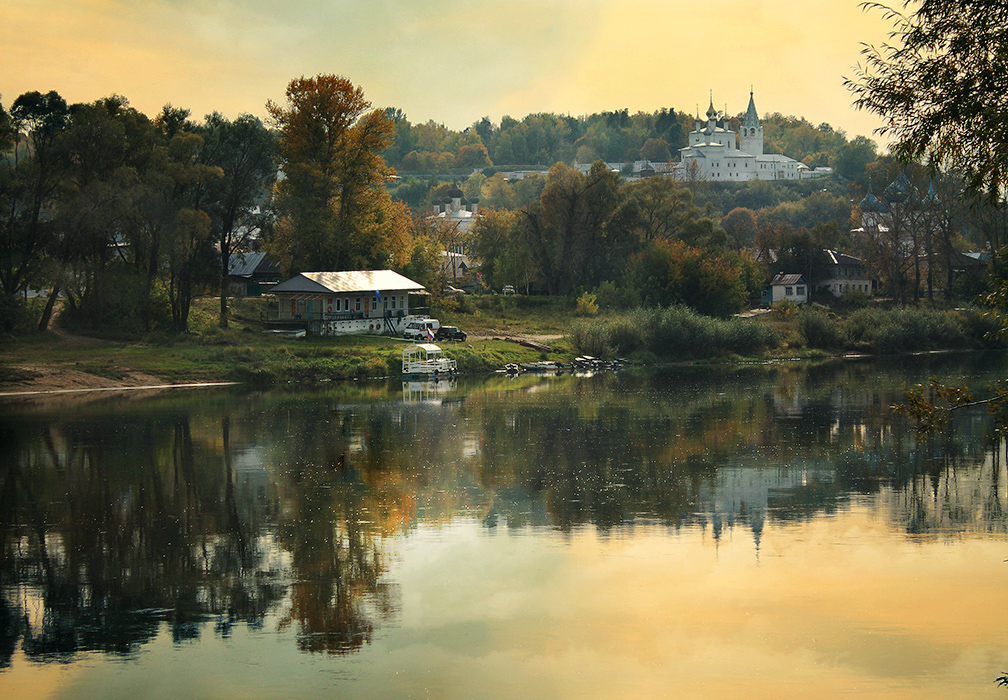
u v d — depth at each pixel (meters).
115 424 55.38
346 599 26.62
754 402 65.62
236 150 92.69
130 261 90.00
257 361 80.56
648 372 89.44
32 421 56.28
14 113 81.19
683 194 138.00
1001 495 37.69
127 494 38.22
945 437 50.28
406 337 97.50
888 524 33.59
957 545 30.98
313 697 20.80
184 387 74.12
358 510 35.75
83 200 78.56
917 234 139.12
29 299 95.69
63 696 20.89
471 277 165.12
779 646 23.14
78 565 29.44
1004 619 24.56
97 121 82.62
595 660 22.50
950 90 17.70
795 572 28.39
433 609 25.72
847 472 42.03
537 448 48.16
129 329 86.31
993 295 18.92
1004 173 17.84
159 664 22.50
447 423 56.38
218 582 27.91
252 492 38.53
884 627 24.09
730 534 32.50
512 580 27.91
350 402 66.19
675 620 24.75
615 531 32.97
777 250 155.38
